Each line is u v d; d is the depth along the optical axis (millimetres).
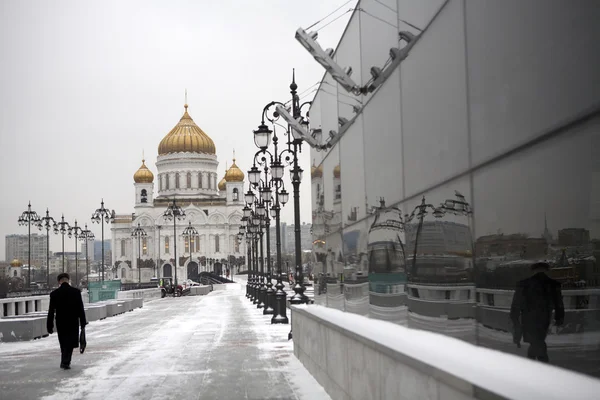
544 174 3863
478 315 5043
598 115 3244
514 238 4328
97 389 11594
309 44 9016
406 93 6898
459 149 5355
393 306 7594
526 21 3998
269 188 33469
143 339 21406
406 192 7004
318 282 13305
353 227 9773
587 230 3416
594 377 3396
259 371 12938
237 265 199000
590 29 3281
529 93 4004
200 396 10500
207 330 24219
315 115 13836
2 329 22297
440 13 5727
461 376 4180
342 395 8688
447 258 5758
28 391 11633
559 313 3752
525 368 4164
